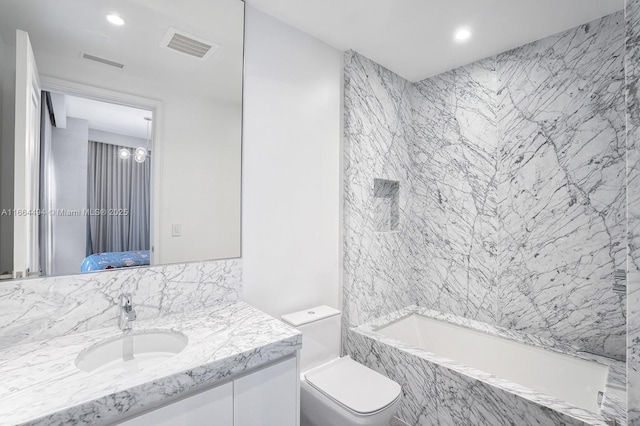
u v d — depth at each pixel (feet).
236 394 3.75
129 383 3.04
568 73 6.76
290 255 6.76
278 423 4.20
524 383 6.85
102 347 4.09
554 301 6.97
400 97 9.20
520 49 7.49
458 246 8.59
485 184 8.06
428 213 9.27
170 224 5.11
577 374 6.20
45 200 4.07
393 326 8.29
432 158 9.18
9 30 3.83
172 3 5.10
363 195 8.05
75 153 4.28
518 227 7.50
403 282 9.26
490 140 7.97
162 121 5.02
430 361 6.13
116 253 4.61
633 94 3.53
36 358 3.58
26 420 2.49
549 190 7.02
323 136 7.43
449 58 8.11
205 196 5.48
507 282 7.68
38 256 4.04
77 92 4.30
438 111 9.04
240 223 5.91
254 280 6.14
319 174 7.35
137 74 4.78
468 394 5.57
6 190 3.83
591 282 6.47
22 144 3.92
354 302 7.80
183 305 5.22
